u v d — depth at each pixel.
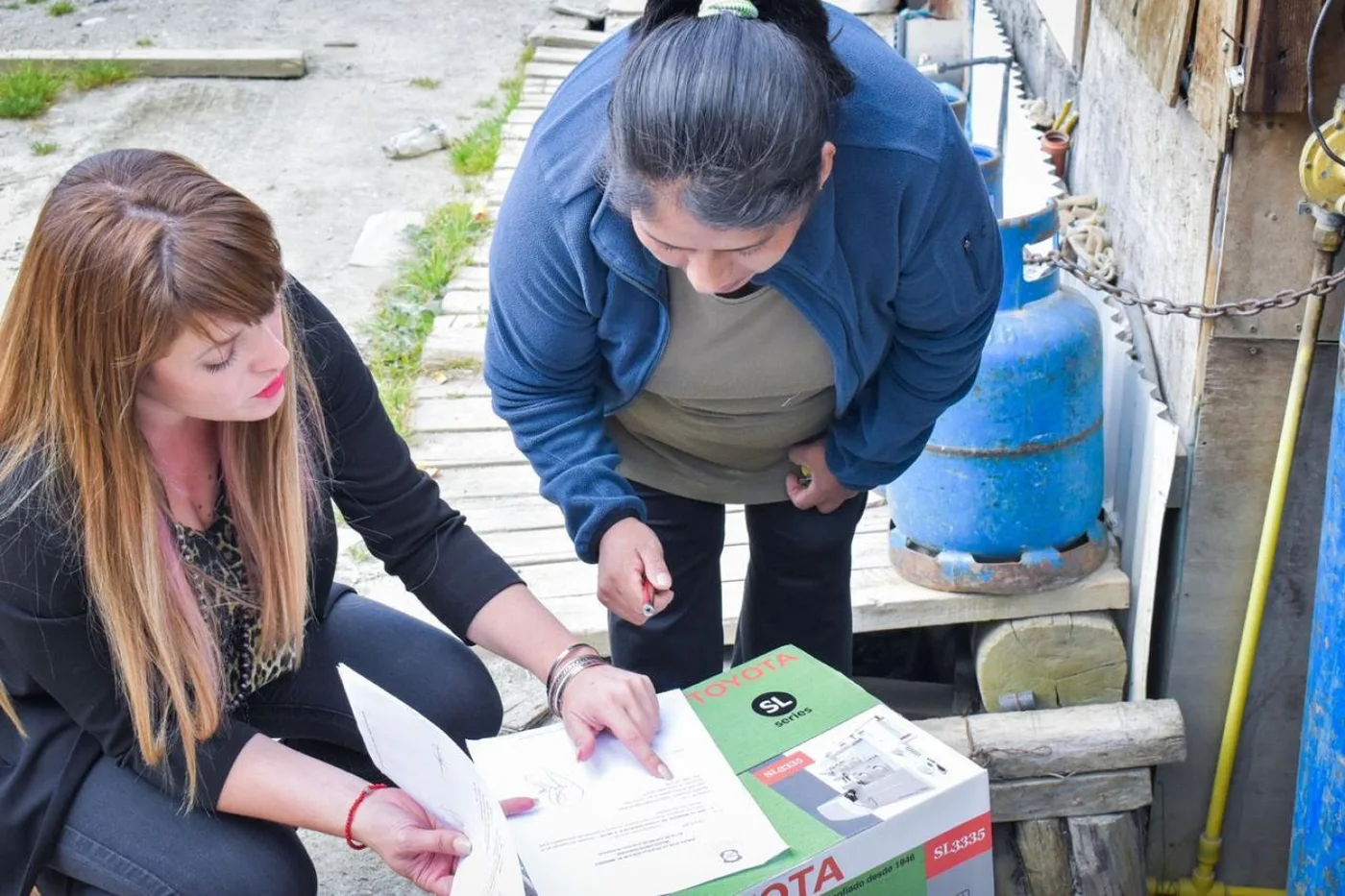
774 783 1.65
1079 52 3.87
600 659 1.86
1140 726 2.60
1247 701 2.76
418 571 2.00
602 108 1.72
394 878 2.45
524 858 1.55
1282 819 2.90
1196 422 2.54
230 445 1.70
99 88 6.44
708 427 2.11
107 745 1.75
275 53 6.57
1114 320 3.01
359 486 1.96
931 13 5.92
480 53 6.84
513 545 3.10
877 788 1.63
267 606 1.80
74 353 1.48
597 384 2.08
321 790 1.72
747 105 1.40
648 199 1.48
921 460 2.70
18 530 1.59
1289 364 2.44
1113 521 2.98
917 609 2.80
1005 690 2.83
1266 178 2.30
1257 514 2.58
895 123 1.66
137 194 1.47
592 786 1.67
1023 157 3.94
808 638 2.44
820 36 1.56
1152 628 2.85
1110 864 2.60
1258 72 2.17
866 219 1.69
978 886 1.69
